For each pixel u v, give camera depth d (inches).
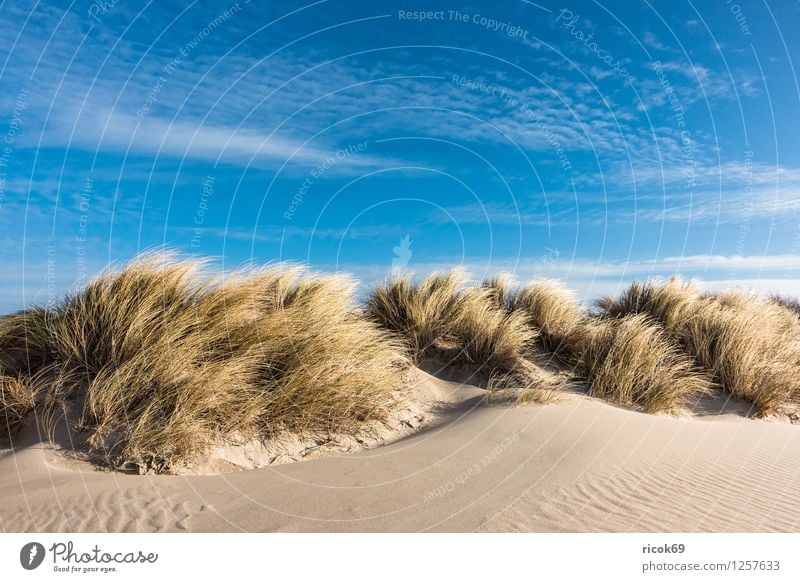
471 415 226.7
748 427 234.8
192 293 231.5
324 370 211.8
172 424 172.2
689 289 423.5
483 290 343.9
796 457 194.1
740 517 143.0
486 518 136.9
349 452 193.0
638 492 154.5
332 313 254.2
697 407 273.9
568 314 343.9
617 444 188.4
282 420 194.9
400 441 205.6
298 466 173.2
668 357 299.6
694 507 147.3
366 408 215.2
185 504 140.6
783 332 362.0
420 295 311.3
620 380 266.2
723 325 316.8
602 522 136.8
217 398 185.3
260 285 257.1
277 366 212.7
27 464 162.6
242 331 215.6
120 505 137.4
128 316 208.5
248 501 143.8
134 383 185.5
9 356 214.5
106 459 167.5
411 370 267.6
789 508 149.6
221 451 175.0
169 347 196.4
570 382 280.5
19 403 188.2
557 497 148.9
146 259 236.2
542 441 188.4
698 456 185.6
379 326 299.9
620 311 392.5
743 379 283.1
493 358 280.1
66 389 194.4
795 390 287.1
